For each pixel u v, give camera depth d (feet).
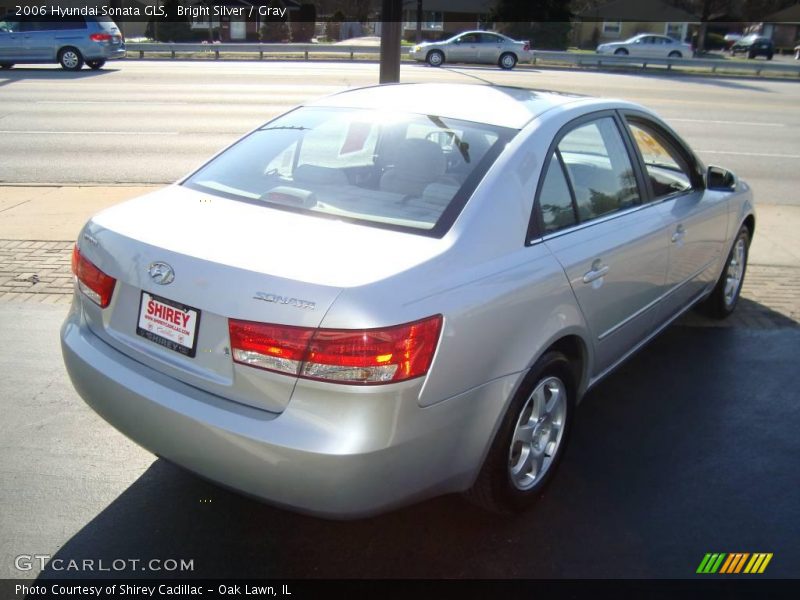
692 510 10.57
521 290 9.04
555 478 11.19
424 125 10.72
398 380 7.63
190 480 10.91
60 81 64.64
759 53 155.22
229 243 8.55
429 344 7.85
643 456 11.86
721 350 15.87
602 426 12.71
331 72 77.10
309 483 7.70
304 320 7.51
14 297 17.29
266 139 11.71
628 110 12.75
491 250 8.98
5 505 10.20
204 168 11.42
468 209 9.10
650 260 12.19
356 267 7.98
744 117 54.80
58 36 73.87
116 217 9.62
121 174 30.71
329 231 8.87
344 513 7.88
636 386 14.19
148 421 8.55
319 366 7.48
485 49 96.78
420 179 9.78
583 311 10.39
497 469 9.32
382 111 11.34
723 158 38.65
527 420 9.93
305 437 7.60
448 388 8.20
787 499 10.89
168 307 8.47
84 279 9.50
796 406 13.58
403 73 80.02
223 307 7.91
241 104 51.88
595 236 10.77
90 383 9.18
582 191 10.89
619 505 10.62
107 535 9.73
